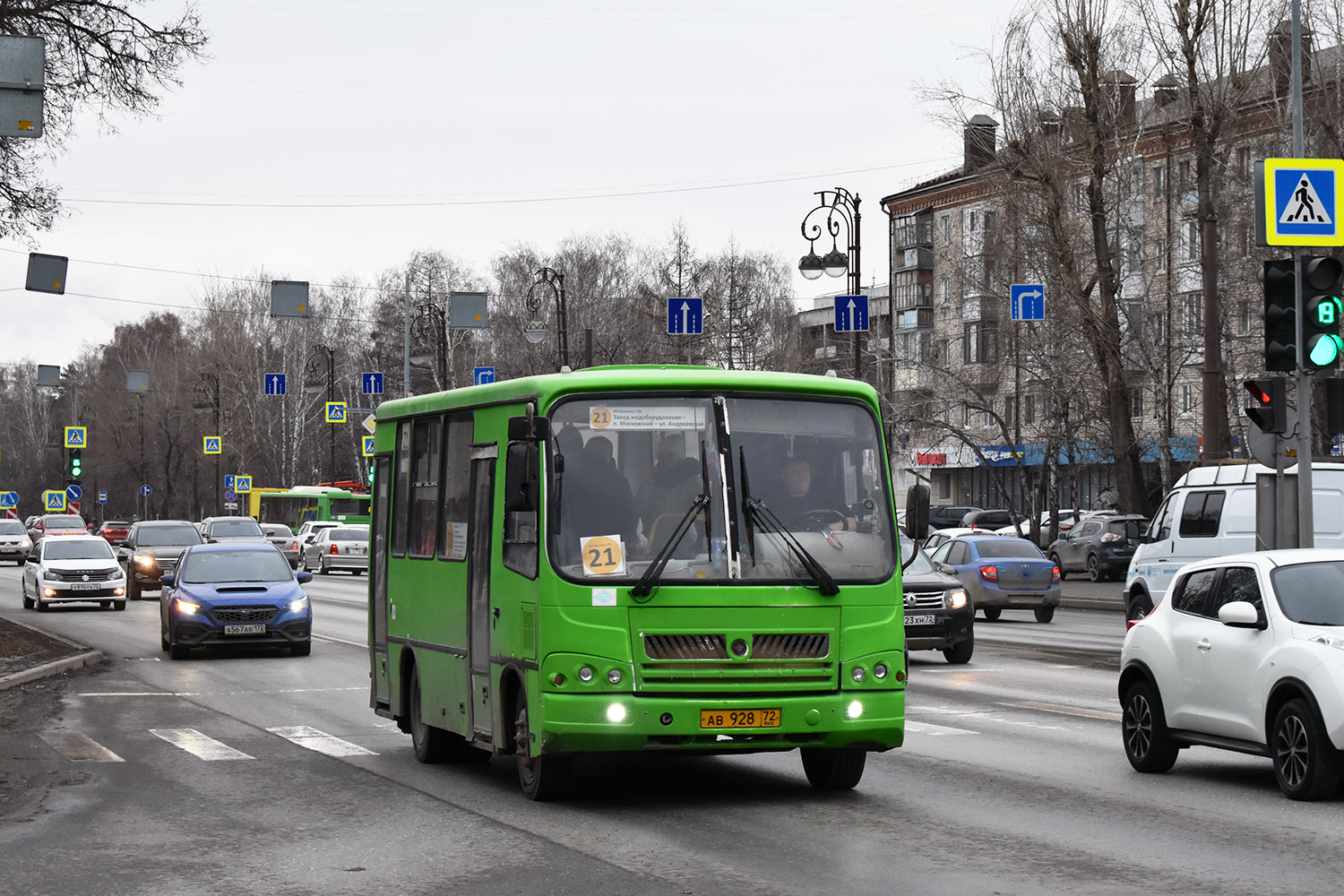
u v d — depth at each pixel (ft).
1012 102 147.43
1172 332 158.61
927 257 287.48
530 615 36.09
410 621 45.93
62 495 336.49
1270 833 32.12
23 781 41.63
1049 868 28.66
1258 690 37.37
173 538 153.79
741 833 32.76
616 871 28.94
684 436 36.65
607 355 302.45
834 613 36.27
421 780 41.45
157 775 42.73
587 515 35.88
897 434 187.52
